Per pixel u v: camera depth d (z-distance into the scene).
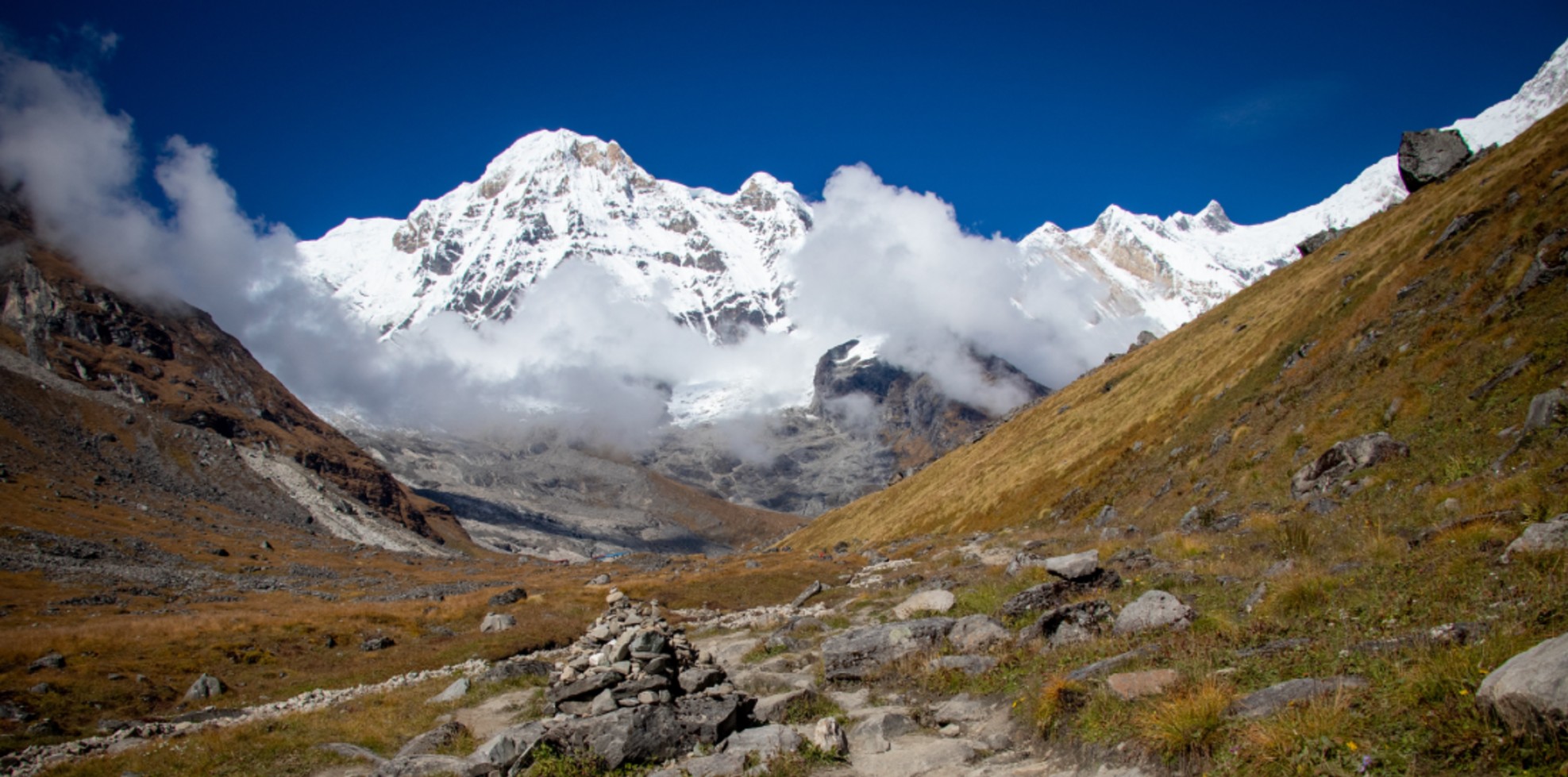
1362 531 20.16
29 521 101.06
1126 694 11.51
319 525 182.50
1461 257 40.69
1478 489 19.83
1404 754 8.02
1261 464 38.97
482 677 27.09
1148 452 60.16
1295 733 8.88
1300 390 44.84
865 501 147.88
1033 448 92.56
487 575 114.94
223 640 41.69
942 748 12.79
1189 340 90.75
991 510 80.19
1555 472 17.33
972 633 17.89
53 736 28.20
